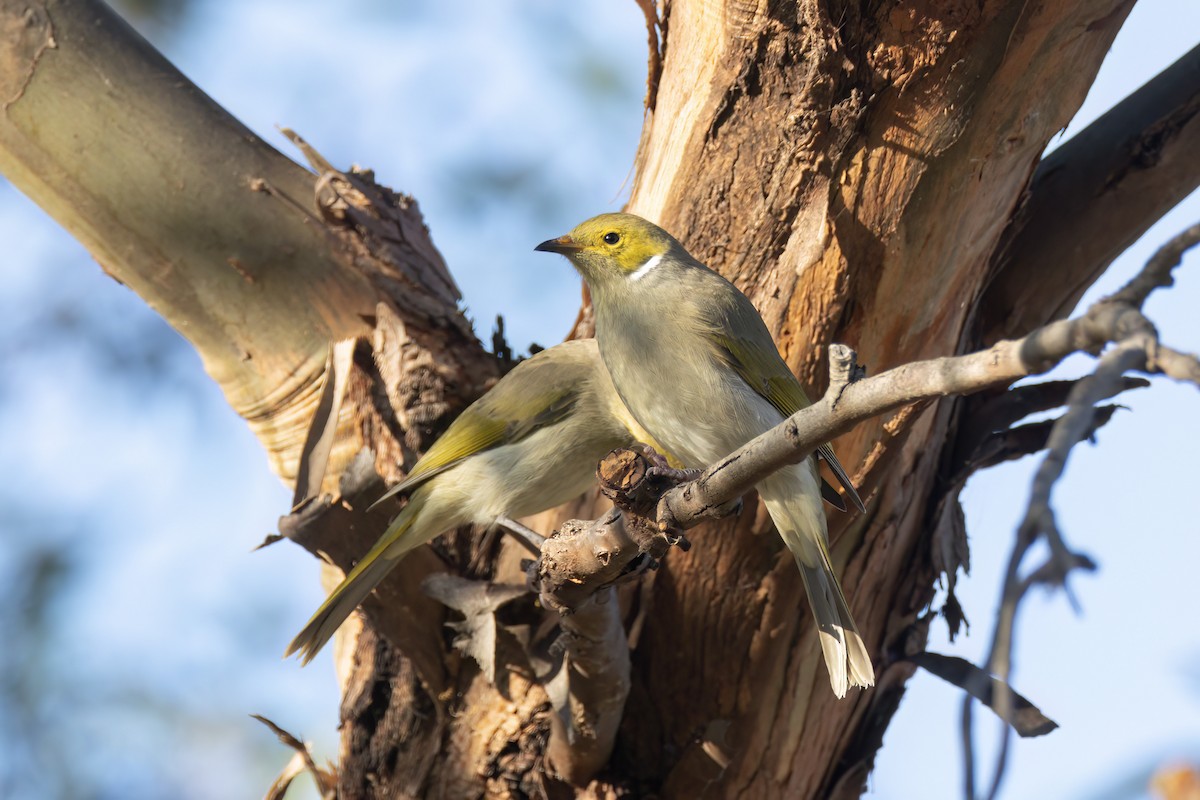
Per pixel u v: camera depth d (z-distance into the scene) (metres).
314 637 9.02
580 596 7.20
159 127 9.98
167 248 10.00
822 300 8.52
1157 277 3.82
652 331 8.70
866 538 8.92
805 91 8.31
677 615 8.66
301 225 10.07
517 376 9.95
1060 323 4.05
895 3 7.98
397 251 10.19
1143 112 9.53
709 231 8.84
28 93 9.87
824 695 8.92
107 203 9.95
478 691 9.01
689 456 9.02
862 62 8.18
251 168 10.12
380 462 9.84
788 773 9.01
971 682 4.18
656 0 9.16
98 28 10.05
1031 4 7.84
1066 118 8.41
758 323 8.59
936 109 8.15
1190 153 9.38
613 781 8.83
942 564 9.27
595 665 7.87
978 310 9.59
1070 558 3.51
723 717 8.77
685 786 8.75
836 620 8.09
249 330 10.10
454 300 10.38
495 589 8.94
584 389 9.93
